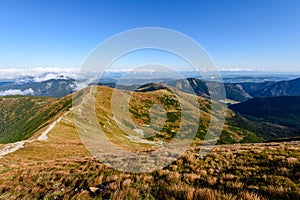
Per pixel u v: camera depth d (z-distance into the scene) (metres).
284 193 7.02
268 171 9.62
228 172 10.20
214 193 7.40
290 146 14.96
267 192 7.38
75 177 11.93
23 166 20.02
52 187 11.19
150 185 9.15
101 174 11.65
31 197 10.24
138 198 7.86
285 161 10.39
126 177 10.62
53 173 13.54
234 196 7.03
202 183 9.01
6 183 13.73
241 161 11.77
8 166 21.48
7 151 35.56
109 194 8.66
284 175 8.88
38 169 15.89
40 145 40.41
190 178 9.55
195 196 7.26
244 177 9.23
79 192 9.70
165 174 10.36
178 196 7.59
